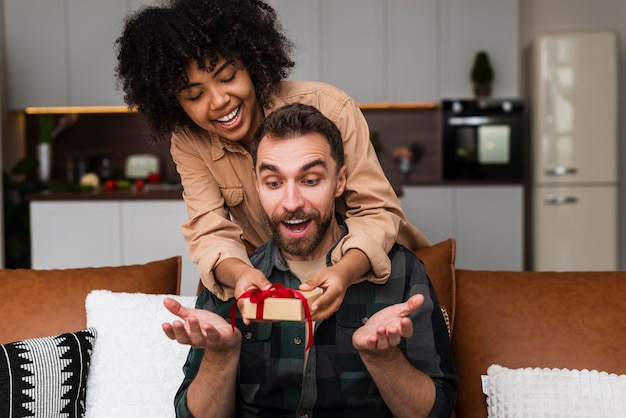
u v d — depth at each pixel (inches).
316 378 57.9
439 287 72.9
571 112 194.7
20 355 67.6
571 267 196.9
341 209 67.0
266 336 58.8
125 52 64.4
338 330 58.6
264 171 54.0
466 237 201.2
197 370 58.1
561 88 194.7
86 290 77.0
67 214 157.2
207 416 55.1
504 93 204.8
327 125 54.7
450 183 200.5
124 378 70.3
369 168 63.4
